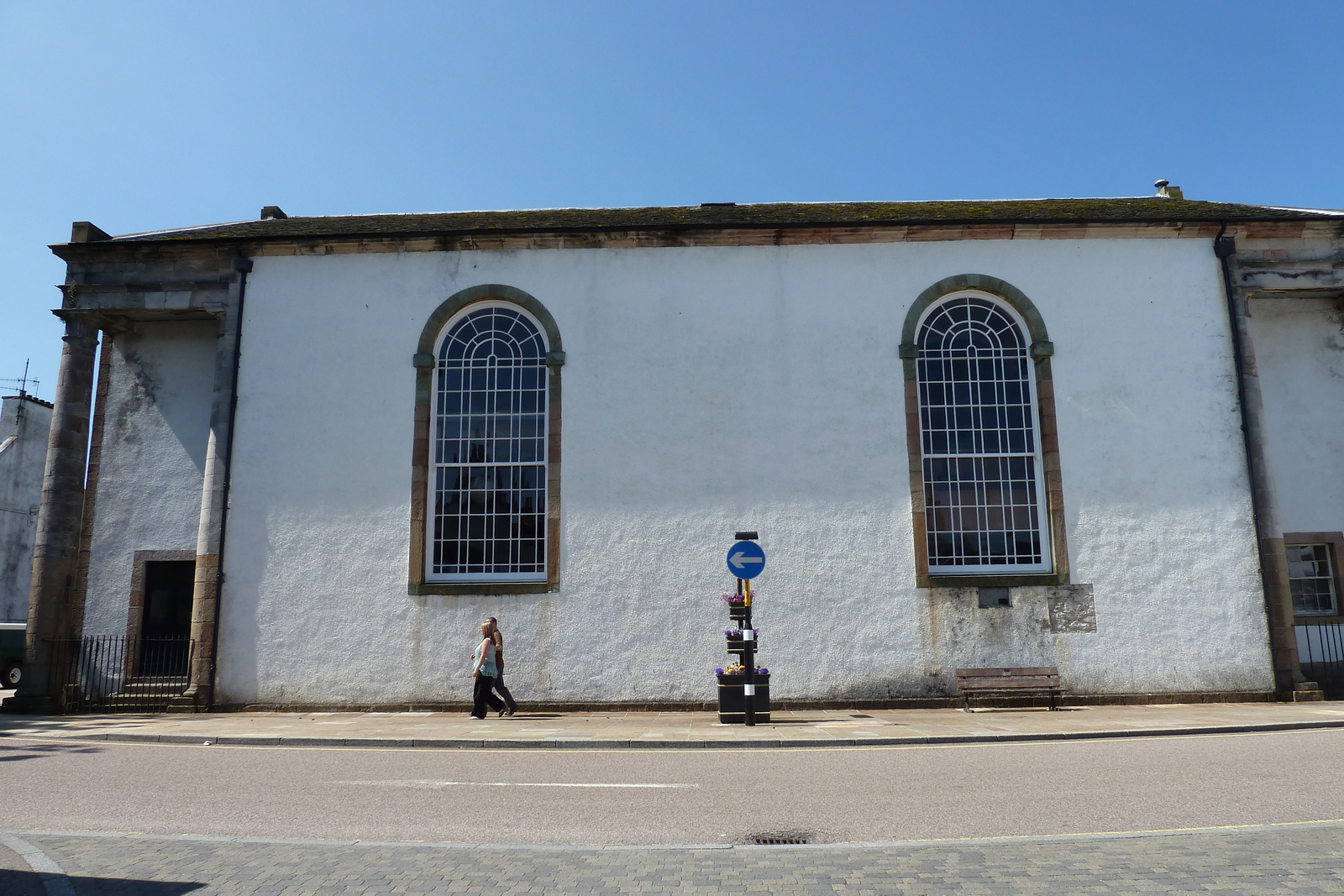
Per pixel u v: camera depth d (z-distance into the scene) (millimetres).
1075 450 16125
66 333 17250
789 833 6332
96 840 6168
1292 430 17438
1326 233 16844
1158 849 5676
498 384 16797
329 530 16125
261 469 16391
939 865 5367
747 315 16688
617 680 15500
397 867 5406
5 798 7820
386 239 16984
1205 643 15516
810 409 16328
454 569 16156
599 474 16172
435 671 15586
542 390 16750
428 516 16250
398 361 16734
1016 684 14836
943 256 16844
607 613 15711
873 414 16281
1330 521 17141
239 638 15828
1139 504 15930
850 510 15953
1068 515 15883
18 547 31500
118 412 17906
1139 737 11602
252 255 17219
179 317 17906
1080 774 8539
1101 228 16797
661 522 15984
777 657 15523
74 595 17219
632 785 8273
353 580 15938
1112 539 15805
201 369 18000
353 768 9500
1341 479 17297
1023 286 16688
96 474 17688
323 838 6246
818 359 16500
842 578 15742
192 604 17297
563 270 16969
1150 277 16734
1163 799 7262
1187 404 16281
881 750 10594
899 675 15406
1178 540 15805
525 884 5008
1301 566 17125
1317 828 6168
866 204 19891
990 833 6258
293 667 15703
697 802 7457
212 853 5770
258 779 8750
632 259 16953
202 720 14430
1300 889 4777
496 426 16641
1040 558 16016
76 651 16844
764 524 15945
